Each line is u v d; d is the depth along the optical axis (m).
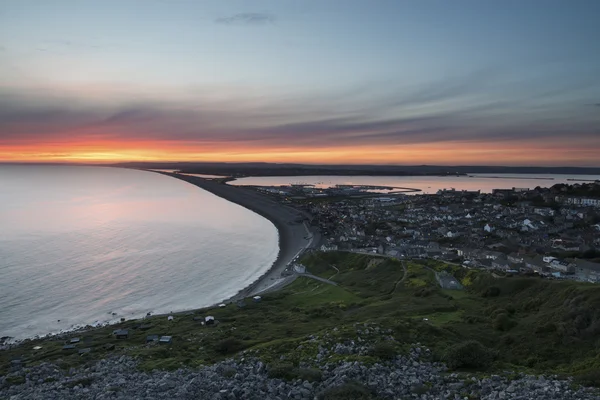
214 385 44.12
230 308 112.50
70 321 111.56
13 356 79.56
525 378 42.22
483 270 122.06
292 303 115.00
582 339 58.50
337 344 55.03
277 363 49.53
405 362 48.72
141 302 128.50
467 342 51.75
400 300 100.31
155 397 42.22
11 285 136.88
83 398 45.47
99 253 186.75
